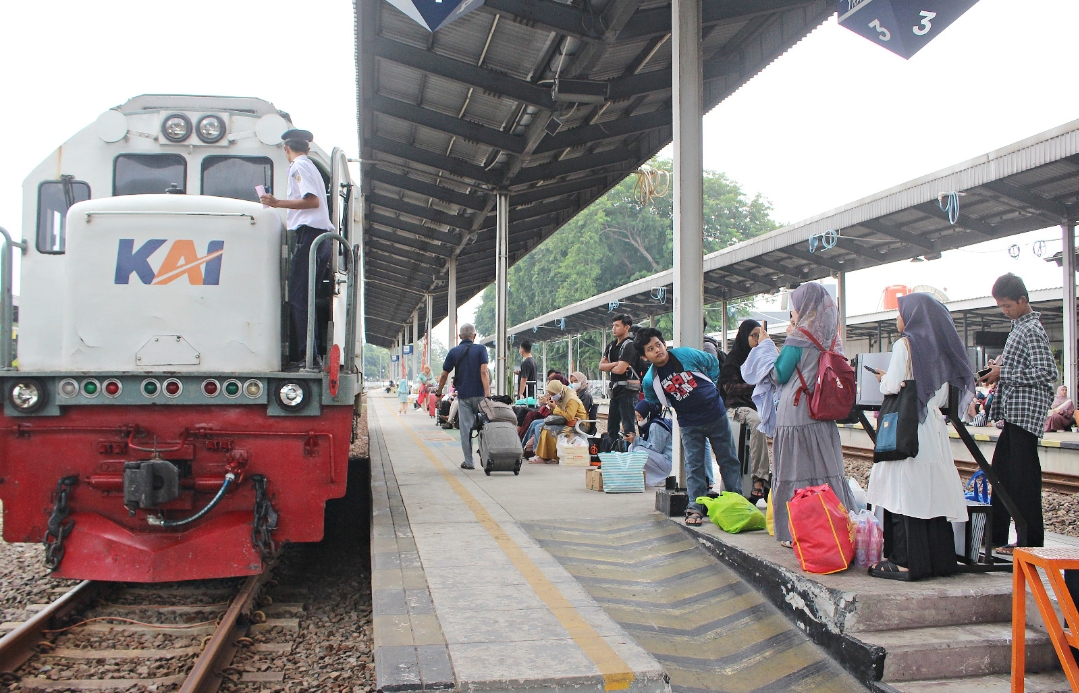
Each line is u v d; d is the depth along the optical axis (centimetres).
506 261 1582
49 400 520
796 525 463
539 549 561
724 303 2341
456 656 357
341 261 699
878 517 496
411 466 1070
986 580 446
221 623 499
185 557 516
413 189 1684
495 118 1305
